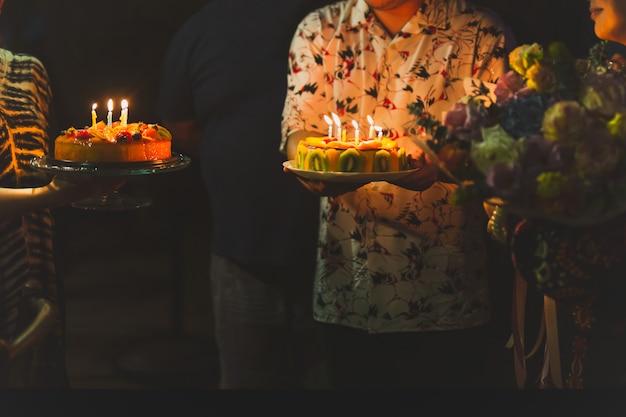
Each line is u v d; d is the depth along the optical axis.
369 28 2.75
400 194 2.71
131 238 6.72
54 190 2.20
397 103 2.74
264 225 3.38
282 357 3.50
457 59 2.71
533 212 1.97
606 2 2.27
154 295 5.63
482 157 1.94
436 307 2.75
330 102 2.79
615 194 1.94
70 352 4.68
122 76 4.65
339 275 2.82
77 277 5.92
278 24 3.35
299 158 2.54
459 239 2.74
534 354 2.63
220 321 3.51
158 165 2.31
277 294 3.43
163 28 4.64
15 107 2.27
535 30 3.18
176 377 4.35
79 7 4.73
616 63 2.28
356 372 2.88
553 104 2.00
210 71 3.41
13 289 2.24
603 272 2.06
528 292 2.68
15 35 5.11
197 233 6.78
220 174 3.42
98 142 2.29
